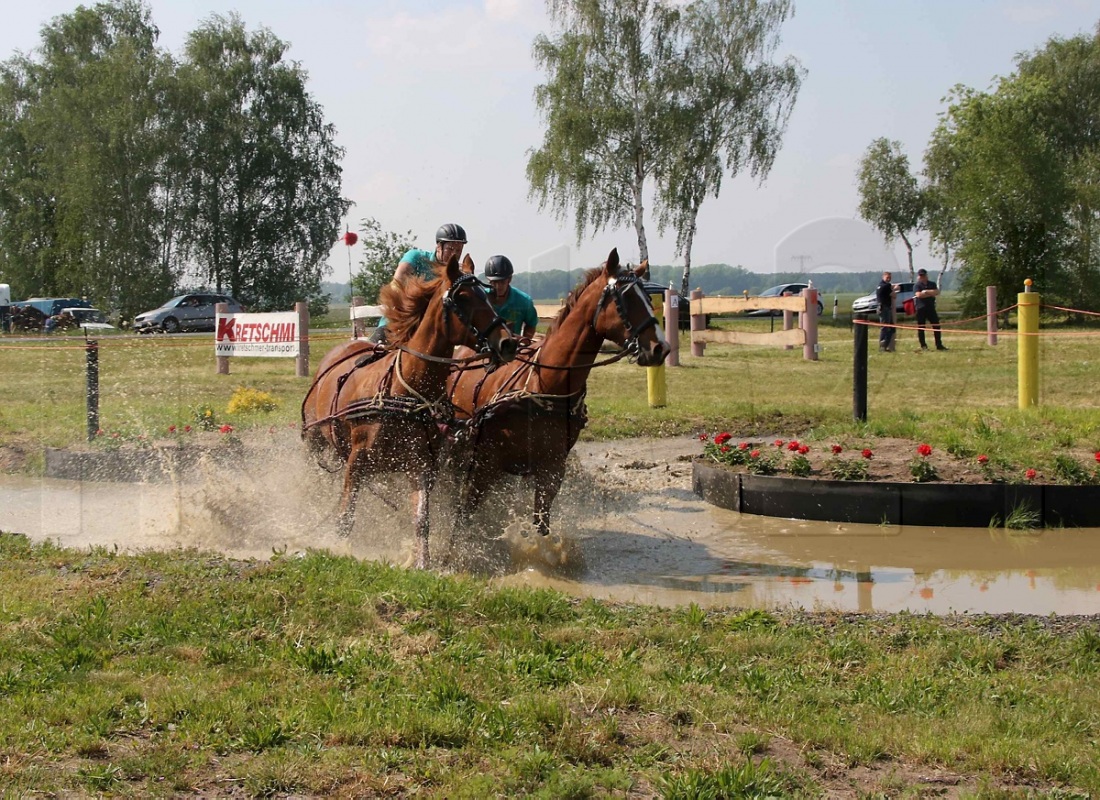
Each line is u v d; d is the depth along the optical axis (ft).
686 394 49.60
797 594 21.24
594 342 22.20
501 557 23.48
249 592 18.22
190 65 156.35
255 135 159.53
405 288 22.53
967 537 25.82
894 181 142.20
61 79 163.43
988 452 28.68
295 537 24.85
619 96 139.23
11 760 12.19
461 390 24.25
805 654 15.94
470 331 21.29
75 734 12.91
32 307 127.44
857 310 89.81
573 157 138.41
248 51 161.68
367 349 26.02
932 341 75.25
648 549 24.89
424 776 11.88
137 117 147.64
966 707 13.93
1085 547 24.86
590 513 28.22
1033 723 13.37
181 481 30.96
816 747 12.86
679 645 16.21
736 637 16.61
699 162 139.95
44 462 33.53
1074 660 15.61
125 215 148.87
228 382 55.83
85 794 11.58
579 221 142.92
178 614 17.11
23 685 14.34
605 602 18.80
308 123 167.32
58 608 17.52
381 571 19.36
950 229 115.03
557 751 12.46
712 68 140.97
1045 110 154.10
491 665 15.10
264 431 38.50
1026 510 26.48
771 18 139.74
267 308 164.86
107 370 63.77
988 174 101.81
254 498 28.25
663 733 13.17
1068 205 103.55
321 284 171.94
